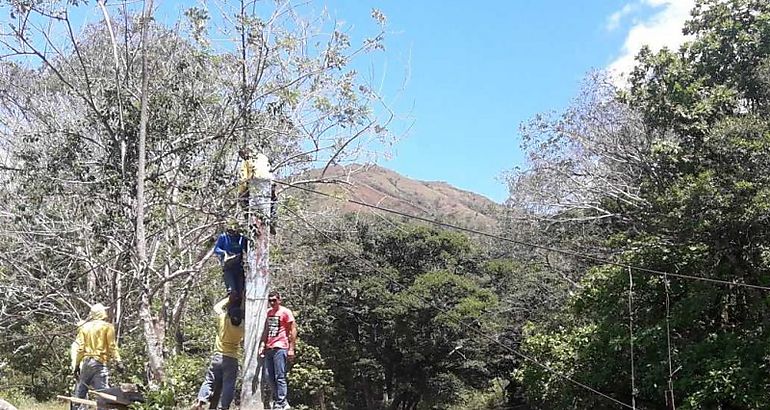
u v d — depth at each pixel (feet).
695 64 74.38
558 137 95.14
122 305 46.19
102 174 41.98
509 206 113.19
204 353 60.80
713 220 59.47
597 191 88.69
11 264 46.06
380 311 122.42
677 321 63.93
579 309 74.79
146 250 42.22
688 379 60.54
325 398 120.47
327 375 105.29
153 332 38.40
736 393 56.59
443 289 126.52
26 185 42.63
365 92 50.21
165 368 39.24
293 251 63.72
